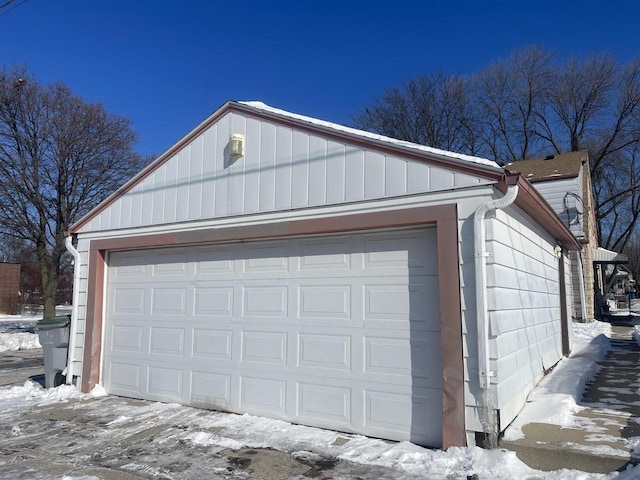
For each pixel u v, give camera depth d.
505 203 4.48
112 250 7.94
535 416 5.15
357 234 5.57
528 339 6.18
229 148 6.68
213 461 4.52
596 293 22.67
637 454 3.89
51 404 6.92
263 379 6.04
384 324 5.23
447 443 4.52
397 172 5.24
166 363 7.02
